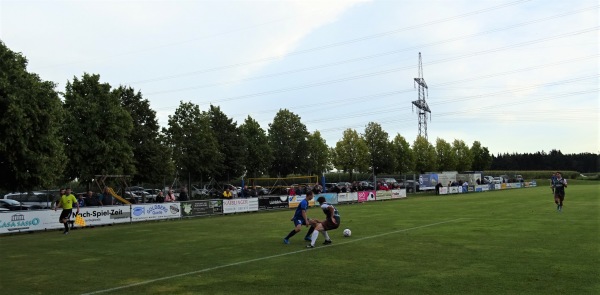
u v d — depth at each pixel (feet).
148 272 33.88
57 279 32.35
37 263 39.68
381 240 47.19
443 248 40.68
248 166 177.99
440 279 28.63
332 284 28.14
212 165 150.92
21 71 83.76
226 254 41.14
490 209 87.40
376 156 205.05
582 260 33.68
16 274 34.71
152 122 136.36
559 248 39.11
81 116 111.14
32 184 85.87
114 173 112.57
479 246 41.19
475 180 221.87
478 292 25.36
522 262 33.35
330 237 51.01
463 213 79.77
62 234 66.23
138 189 180.34
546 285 26.53
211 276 31.58
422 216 76.02
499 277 28.78
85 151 109.70
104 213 79.87
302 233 56.80
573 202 100.22
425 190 203.10
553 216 68.74
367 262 35.04
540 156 446.60
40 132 85.87
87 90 114.21
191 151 147.54
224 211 101.55
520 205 96.07
